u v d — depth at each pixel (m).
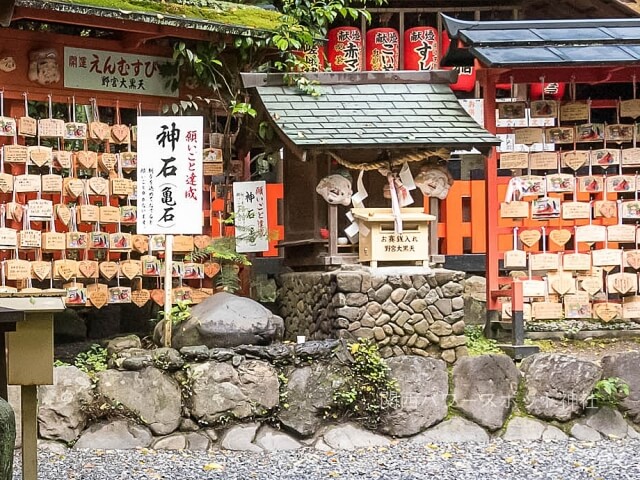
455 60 10.62
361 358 8.63
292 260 10.17
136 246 9.64
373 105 9.41
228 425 8.39
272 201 11.70
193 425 8.34
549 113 9.82
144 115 10.06
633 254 9.85
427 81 9.84
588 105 9.83
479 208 11.72
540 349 9.55
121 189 9.50
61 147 9.48
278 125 8.86
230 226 10.36
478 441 8.72
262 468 7.69
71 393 8.16
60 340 10.05
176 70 9.97
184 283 10.16
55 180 9.12
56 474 7.30
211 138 10.12
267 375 8.45
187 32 9.59
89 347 9.39
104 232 9.48
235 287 10.05
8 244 8.91
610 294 10.85
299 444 8.42
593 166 10.62
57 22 9.38
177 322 8.85
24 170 9.38
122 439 8.21
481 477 7.50
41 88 9.27
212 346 8.59
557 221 10.91
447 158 9.13
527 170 10.29
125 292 9.54
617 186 9.85
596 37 9.65
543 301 9.91
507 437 8.83
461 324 8.98
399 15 13.72
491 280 9.87
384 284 8.84
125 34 9.62
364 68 13.42
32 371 6.10
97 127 9.45
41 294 6.82
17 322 5.80
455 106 9.55
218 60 10.04
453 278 9.02
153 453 8.08
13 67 9.13
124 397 8.26
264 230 10.04
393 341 8.84
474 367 8.88
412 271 8.97
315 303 9.36
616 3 13.51
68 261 9.19
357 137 8.77
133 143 10.07
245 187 10.03
